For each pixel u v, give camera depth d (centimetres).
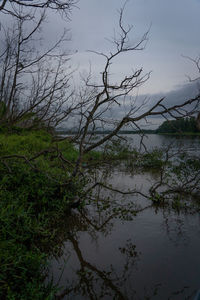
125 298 280
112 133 610
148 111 600
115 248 391
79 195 551
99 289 295
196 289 292
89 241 414
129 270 331
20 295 260
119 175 928
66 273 324
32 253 340
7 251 303
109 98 618
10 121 1127
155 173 980
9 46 998
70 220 491
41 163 625
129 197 662
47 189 507
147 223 493
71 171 645
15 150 743
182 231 454
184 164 755
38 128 1227
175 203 600
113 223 491
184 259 357
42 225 433
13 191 481
